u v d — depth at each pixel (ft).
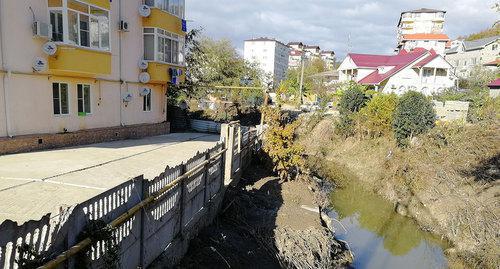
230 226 34.40
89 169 32.14
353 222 49.49
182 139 61.00
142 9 55.88
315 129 90.27
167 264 22.07
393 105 77.41
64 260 12.19
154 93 64.59
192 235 27.55
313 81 187.11
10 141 36.65
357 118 83.51
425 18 266.36
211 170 32.04
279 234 35.53
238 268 27.35
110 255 14.93
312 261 33.06
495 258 36.04
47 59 39.93
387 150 73.10
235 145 44.70
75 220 12.84
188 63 89.10
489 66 152.46
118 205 15.79
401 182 61.72
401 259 39.93
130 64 55.83
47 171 30.17
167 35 61.62
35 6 38.06
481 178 54.03
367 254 40.37
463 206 48.01
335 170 72.90
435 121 71.97
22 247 10.65
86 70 43.14
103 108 50.78
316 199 50.65
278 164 54.54
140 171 33.55
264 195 46.09
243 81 115.24
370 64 161.99
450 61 210.59
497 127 65.57
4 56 35.65
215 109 99.14
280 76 346.13
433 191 55.47
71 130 45.06
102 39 47.21
